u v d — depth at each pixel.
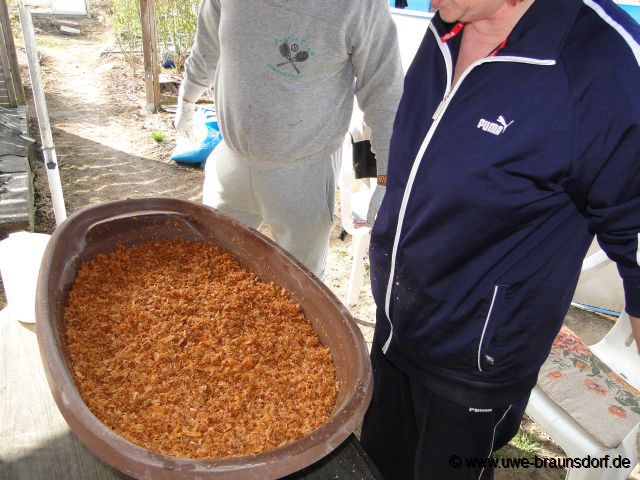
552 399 1.70
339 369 1.27
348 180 2.64
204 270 1.61
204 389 1.23
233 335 1.41
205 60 2.02
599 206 1.00
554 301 1.16
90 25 8.77
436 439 1.40
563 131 0.97
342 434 0.98
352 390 1.08
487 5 1.02
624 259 1.00
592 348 1.99
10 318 1.40
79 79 6.37
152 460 0.86
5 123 4.17
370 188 2.85
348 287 3.00
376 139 1.86
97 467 1.05
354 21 1.61
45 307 1.14
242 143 1.83
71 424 0.91
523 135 1.01
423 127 1.21
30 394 1.19
